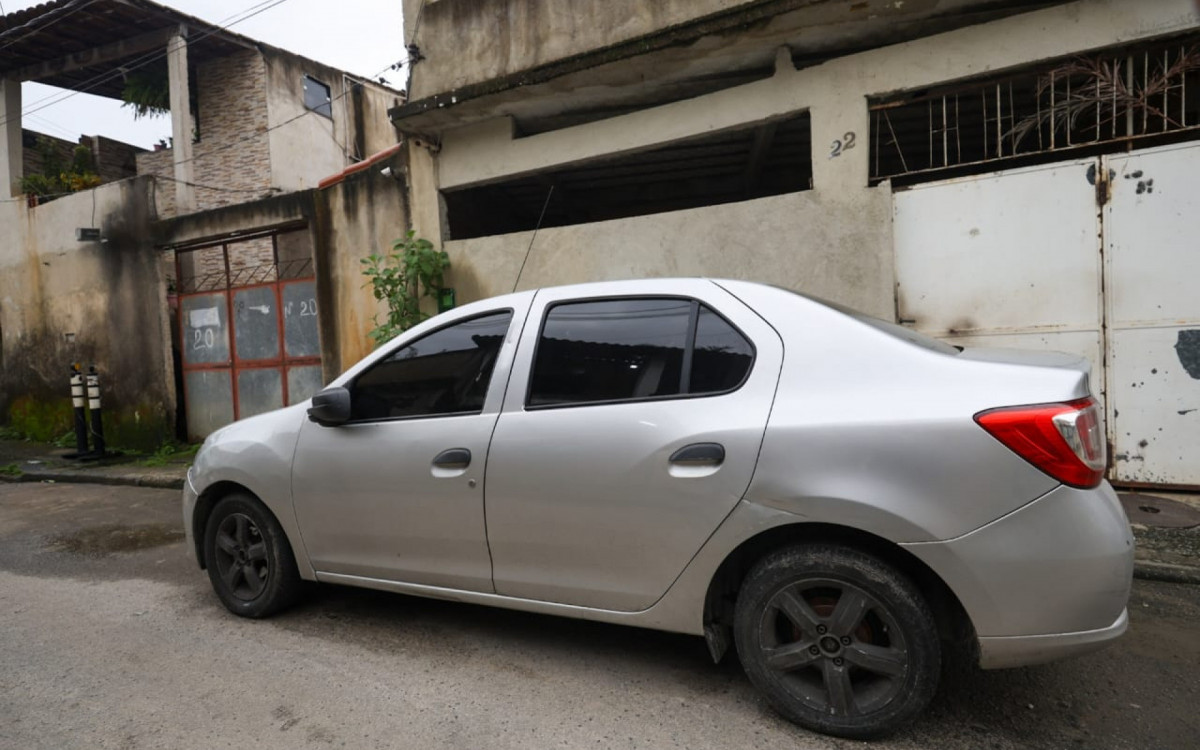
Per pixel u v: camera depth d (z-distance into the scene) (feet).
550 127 22.88
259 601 11.60
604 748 7.67
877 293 17.15
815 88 17.63
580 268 21.11
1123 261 15.21
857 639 7.50
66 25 32.99
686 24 17.28
